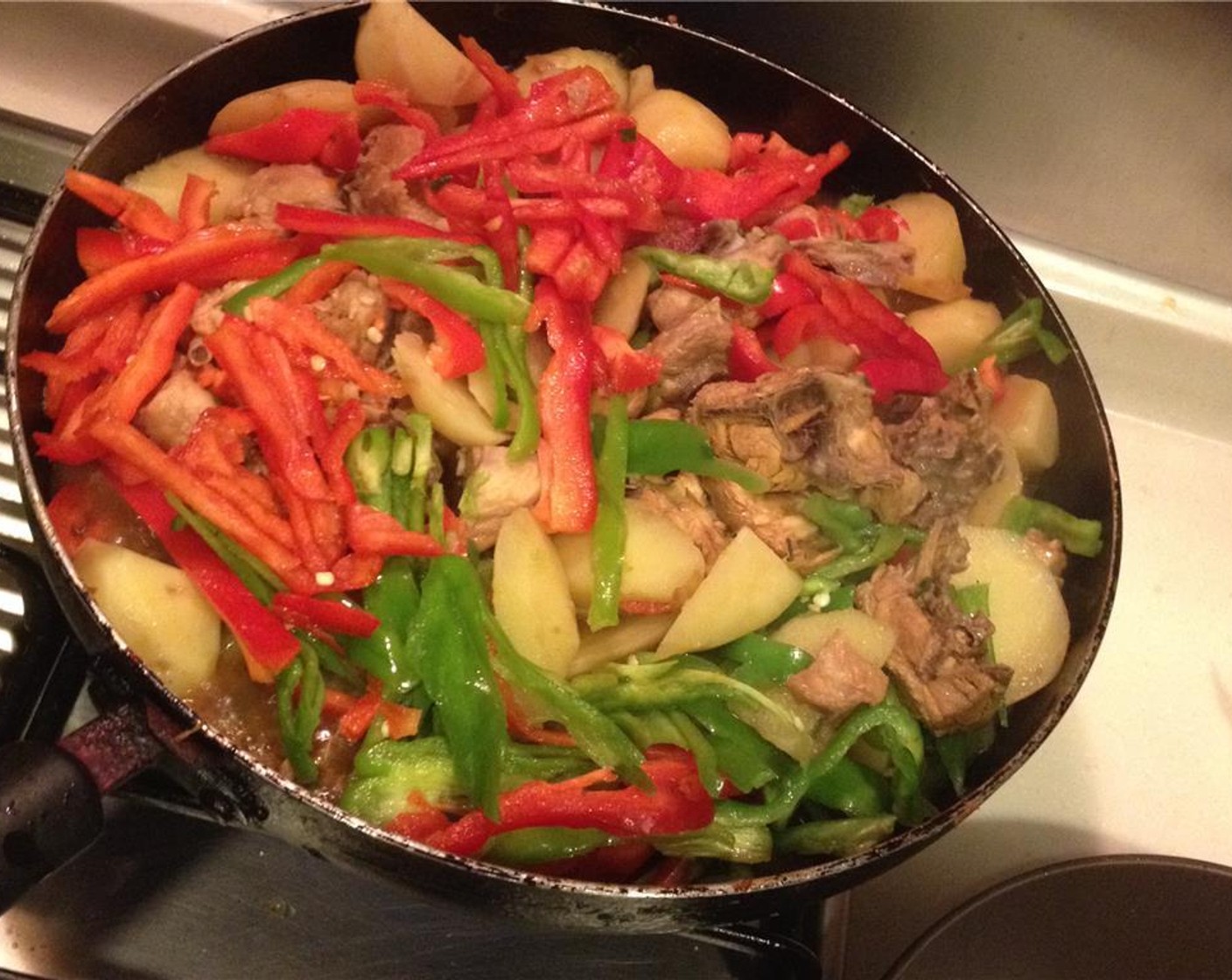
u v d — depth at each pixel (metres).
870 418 0.43
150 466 0.39
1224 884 0.46
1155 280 0.59
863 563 0.44
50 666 0.43
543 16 0.48
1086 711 0.53
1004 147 0.56
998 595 0.44
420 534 0.40
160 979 0.41
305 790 0.37
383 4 0.45
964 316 0.49
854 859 0.38
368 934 0.43
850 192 0.51
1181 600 0.56
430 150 0.44
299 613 0.39
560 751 0.40
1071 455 0.47
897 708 0.41
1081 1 0.51
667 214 0.48
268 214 0.44
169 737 0.37
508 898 0.37
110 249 0.43
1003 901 0.45
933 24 0.52
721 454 0.43
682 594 0.42
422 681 0.39
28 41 0.53
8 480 0.45
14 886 0.36
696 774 0.40
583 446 0.42
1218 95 0.53
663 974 0.44
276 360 0.40
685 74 0.50
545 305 0.43
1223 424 0.60
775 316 0.46
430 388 0.42
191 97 0.45
